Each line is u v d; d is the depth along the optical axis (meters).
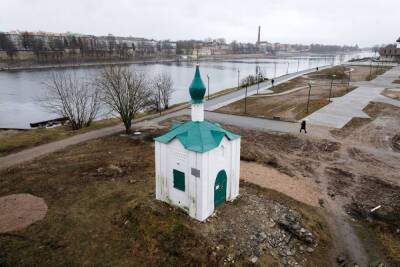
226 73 130.75
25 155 29.14
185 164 16.50
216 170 16.98
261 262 14.38
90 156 28.61
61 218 18.05
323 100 53.50
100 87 67.69
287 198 20.92
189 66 168.62
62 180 23.20
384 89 65.06
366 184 23.16
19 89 80.38
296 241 16.08
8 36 188.00
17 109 61.56
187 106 53.34
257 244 15.37
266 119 42.62
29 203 19.75
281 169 25.86
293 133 35.81
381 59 141.12
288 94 61.91
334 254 15.67
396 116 42.41
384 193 21.73
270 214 17.73
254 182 23.19
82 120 43.31
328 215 19.19
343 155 28.94
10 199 20.28
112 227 17.16
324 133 35.59
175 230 16.05
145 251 15.21
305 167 26.30
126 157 28.27
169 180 17.72
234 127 38.75
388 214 19.05
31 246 15.65
